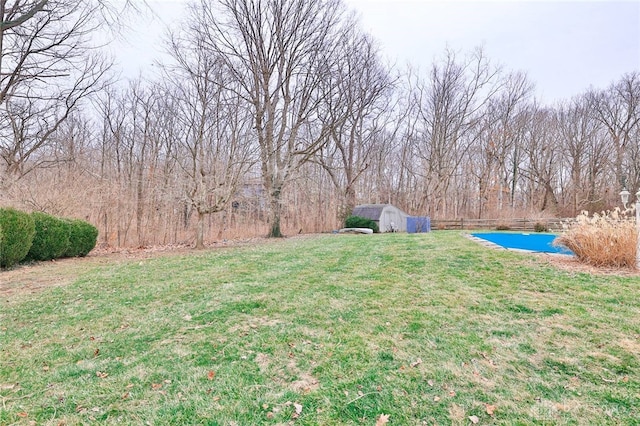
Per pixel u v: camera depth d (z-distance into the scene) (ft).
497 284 15.79
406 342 9.95
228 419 6.64
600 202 74.38
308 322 11.60
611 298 13.46
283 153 57.06
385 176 97.55
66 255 28.43
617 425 6.34
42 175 46.88
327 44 50.78
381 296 14.38
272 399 7.29
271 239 47.06
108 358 9.22
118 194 49.19
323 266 21.12
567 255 22.38
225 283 17.11
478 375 8.12
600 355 8.97
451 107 79.10
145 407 7.04
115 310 13.10
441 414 6.74
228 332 10.85
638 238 18.42
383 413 6.79
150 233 51.34
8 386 7.84
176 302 14.06
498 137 84.48
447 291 14.88
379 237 41.27
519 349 9.41
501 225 65.16
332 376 8.17
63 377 8.24
